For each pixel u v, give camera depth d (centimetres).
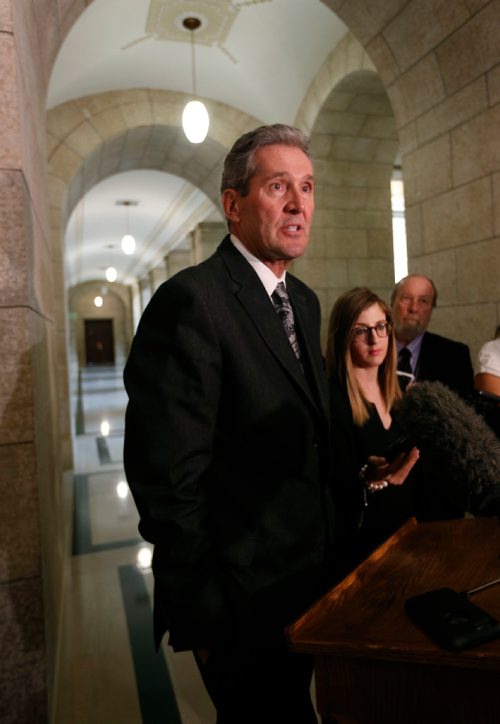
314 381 138
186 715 211
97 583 334
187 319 118
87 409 1172
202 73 636
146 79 642
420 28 351
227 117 697
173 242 1547
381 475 144
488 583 89
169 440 113
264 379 125
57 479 312
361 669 80
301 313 147
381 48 392
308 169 131
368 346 180
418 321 260
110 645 264
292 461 128
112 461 665
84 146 641
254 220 130
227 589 120
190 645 118
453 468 83
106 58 577
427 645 74
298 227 130
